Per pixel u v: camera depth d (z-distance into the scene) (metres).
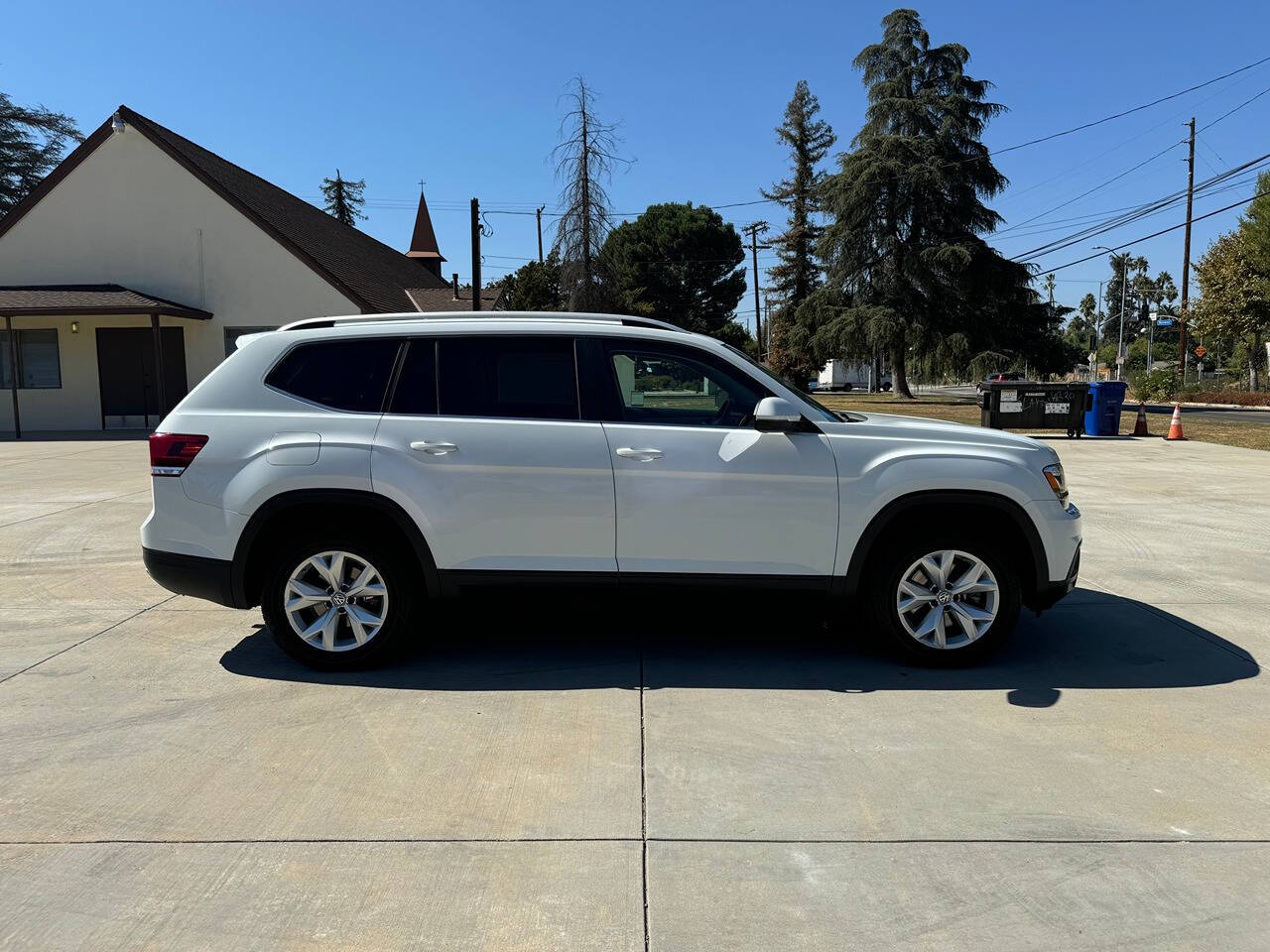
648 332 4.73
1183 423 23.77
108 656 4.90
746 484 4.50
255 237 21.48
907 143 37.69
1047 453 4.68
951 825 3.15
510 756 3.68
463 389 4.63
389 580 4.57
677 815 3.21
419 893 2.74
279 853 2.96
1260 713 4.13
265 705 4.20
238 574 4.54
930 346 38.22
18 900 2.70
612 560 4.54
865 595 4.75
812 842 3.04
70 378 21.48
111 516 9.25
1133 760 3.65
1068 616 5.70
